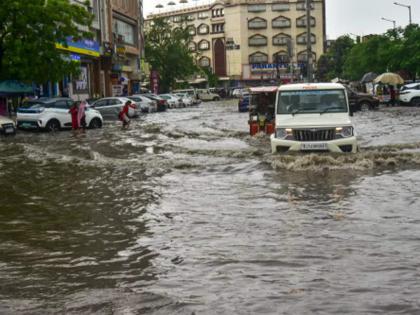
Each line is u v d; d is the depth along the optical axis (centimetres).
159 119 3647
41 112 2723
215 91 9562
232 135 2298
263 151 1592
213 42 12744
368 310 469
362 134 2128
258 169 1285
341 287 525
